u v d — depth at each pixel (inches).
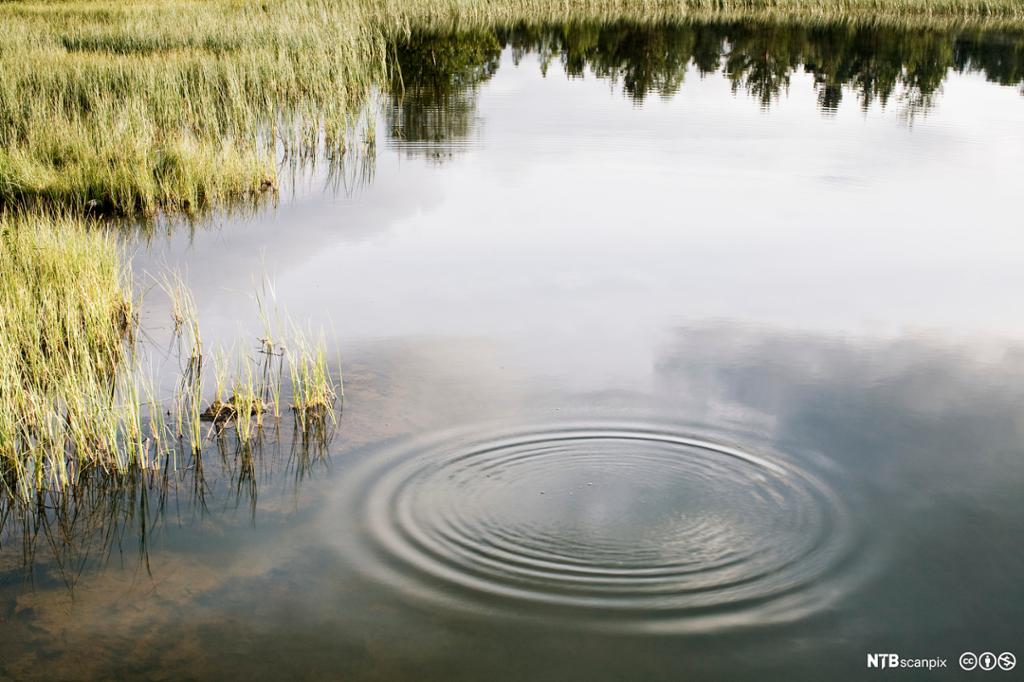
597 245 387.2
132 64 650.8
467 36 1091.3
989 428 229.1
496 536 183.9
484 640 156.9
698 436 222.4
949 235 405.1
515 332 292.5
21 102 543.8
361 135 618.2
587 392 247.1
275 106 658.8
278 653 155.2
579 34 1178.0
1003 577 172.1
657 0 1540.4
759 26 1327.5
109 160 474.9
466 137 615.8
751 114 726.5
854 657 152.3
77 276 319.3
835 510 192.2
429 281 343.3
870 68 993.5
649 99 788.6
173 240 401.1
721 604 163.9
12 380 243.0
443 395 247.3
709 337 288.0
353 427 231.6
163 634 161.0
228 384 259.8
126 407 232.5
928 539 182.9
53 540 191.6
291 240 399.2
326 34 852.6
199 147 515.2
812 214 436.5
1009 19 1515.7
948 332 294.2
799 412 235.9
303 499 201.6
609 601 165.2
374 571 175.6
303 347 257.6
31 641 159.6
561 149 579.5
